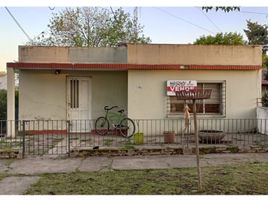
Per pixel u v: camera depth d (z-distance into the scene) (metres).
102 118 14.50
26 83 14.28
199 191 5.95
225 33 32.53
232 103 13.87
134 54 13.61
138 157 9.30
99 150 9.51
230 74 13.85
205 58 13.97
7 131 12.95
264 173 7.23
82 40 28.66
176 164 8.36
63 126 14.46
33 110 14.32
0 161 8.88
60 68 12.91
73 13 28.69
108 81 14.70
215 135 11.00
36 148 10.60
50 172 7.64
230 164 8.30
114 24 29.16
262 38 39.97
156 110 13.55
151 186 6.31
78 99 14.64
